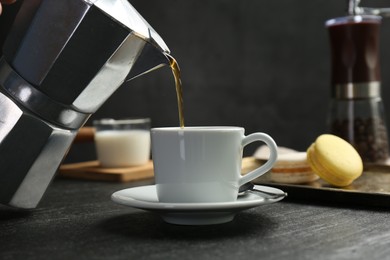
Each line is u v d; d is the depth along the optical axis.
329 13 1.45
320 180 0.65
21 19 0.47
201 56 1.35
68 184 0.73
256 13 1.40
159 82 1.30
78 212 0.54
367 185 0.62
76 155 1.18
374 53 0.80
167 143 0.48
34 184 0.51
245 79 1.40
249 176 0.49
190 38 1.33
